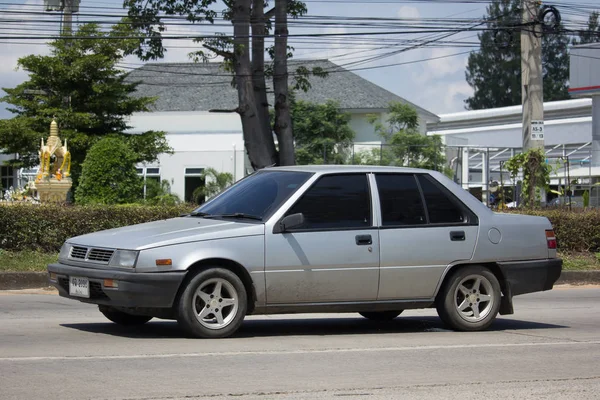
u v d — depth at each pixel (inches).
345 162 1924.2
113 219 699.4
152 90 2274.9
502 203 997.2
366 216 393.7
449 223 411.5
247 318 471.2
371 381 291.6
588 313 529.3
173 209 714.8
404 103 2107.5
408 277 398.9
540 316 510.6
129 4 1054.4
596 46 1713.8
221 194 413.4
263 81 1063.0
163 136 1567.4
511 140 2370.8
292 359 328.8
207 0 1048.2
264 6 1115.9
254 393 267.6
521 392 281.1
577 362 340.5
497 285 421.1
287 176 399.5
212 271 360.8
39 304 517.0
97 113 1547.7
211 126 2026.3
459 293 417.7
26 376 284.8
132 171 1041.5
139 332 388.5
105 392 263.3
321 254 379.6
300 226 379.6
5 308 495.2
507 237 422.6
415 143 1828.2
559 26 979.9
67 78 1481.3
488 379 301.3
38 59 1472.7
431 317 482.6
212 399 257.6
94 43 1519.4
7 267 627.8
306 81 1106.1
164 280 350.0
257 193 395.5
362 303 393.1
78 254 370.6
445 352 356.2
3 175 1962.4
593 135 1733.5
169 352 333.7
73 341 359.6
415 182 410.6
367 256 388.8
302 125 1953.7
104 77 1523.1
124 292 347.3
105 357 321.1
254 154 1036.5
